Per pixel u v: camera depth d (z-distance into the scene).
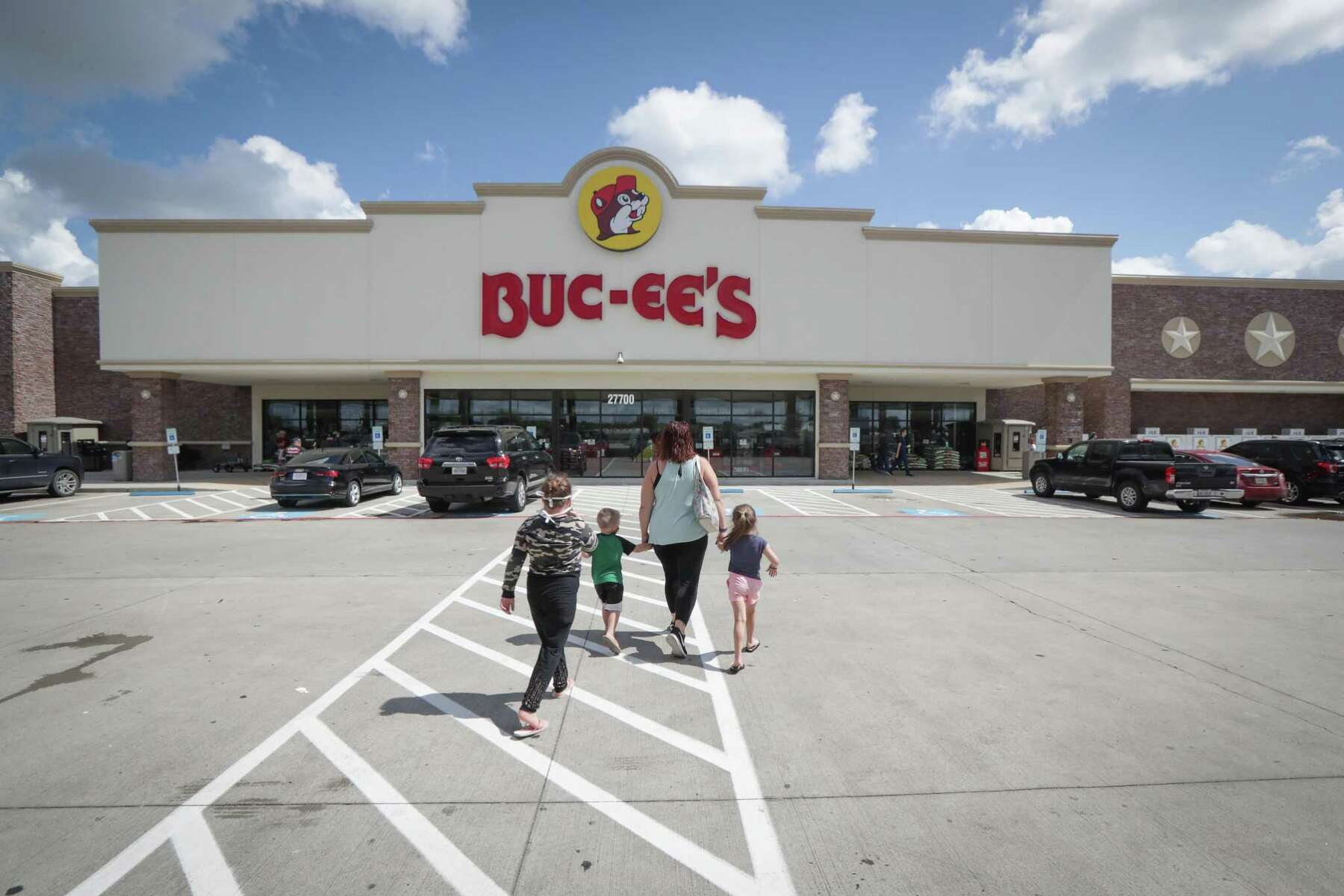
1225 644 5.66
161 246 19.77
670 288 20.23
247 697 4.55
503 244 20.06
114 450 24.19
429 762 3.66
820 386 21.67
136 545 10.38
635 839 2.99
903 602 7.03
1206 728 4.07
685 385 21.84
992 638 5.80
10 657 5.30
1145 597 7.25
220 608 6.79
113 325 19.78
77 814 3.16
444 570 8.58
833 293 20.58
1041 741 3.91
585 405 21.80
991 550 9.95
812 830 3.05
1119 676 4.93
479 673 5.02
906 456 24.75
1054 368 21.06
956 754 3.75
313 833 3.02
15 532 11.72
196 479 21.86
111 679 4.84
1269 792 3.35
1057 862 2.80
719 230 20.36
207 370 20.50
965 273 20.84
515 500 14.38
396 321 20.00
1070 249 21.05
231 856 2.85
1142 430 25.81
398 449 20.70
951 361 20.84
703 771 3.58
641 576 8.32
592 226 20.05
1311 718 4.21
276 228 19.81
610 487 20.02
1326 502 16.75
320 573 8.40
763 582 7.94
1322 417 26.05
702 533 5.33
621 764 3.66
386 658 5.32
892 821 3.12
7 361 23.22
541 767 3.62
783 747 3.84
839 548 10.13
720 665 5.20
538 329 20.14
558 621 4.12
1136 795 3.32
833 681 4.85
